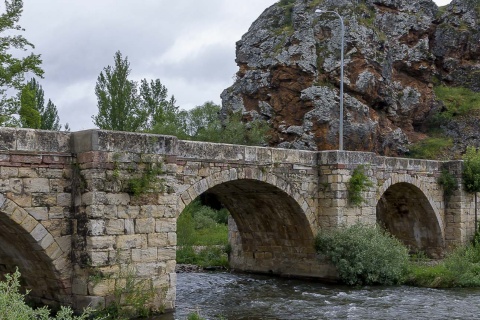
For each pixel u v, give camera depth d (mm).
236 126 48250
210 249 34406
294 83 47094
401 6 54844
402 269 24969
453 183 32625
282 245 26797
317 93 45469
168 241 17250
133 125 50094
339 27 47594
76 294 16031
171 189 17422
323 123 44938
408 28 54094
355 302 20281
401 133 50969
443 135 54938
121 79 49750
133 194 16484
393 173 28859
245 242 28750
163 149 17234
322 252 24703
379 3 53406
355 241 23938
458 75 60750
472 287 23672
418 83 54875
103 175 15898
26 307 8875
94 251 15617
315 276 25484
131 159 16516
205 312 18438
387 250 24391
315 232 24797
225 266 30391
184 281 25688
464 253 29562
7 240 16516
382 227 35000
